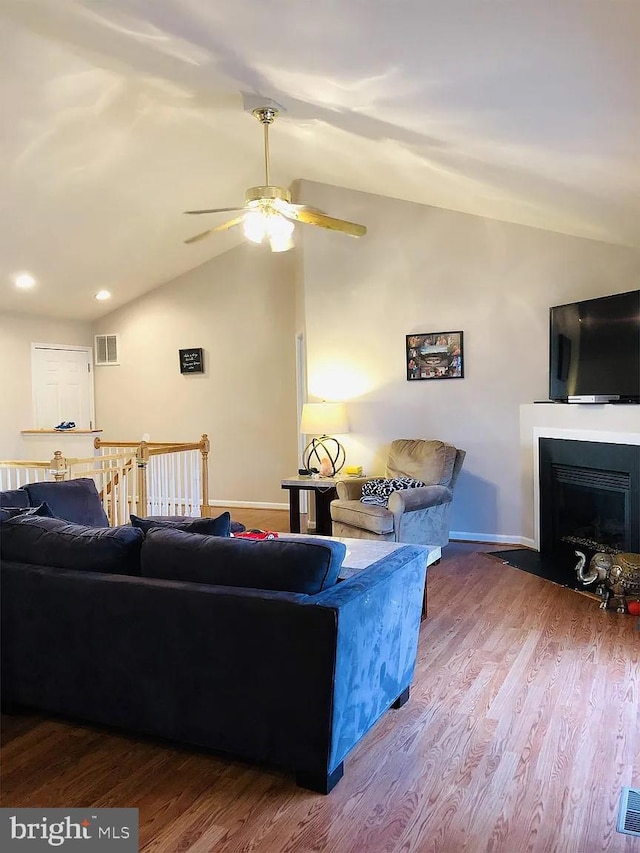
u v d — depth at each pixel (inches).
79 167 200.8
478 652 129.9
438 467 204.7
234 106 163.0
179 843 74.7
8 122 169.9
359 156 178.7
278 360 299.0
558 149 125.9
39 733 101.7
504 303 215.3
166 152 207.3
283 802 82.7
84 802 82.8
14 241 229.8
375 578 95.9
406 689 109.7
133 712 96.5
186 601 90.7
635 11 74.6
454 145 141.7
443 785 85.7
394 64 107.3
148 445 235.3
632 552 169.0
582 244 202.2
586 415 184.1
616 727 100.0
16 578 104.4
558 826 77.1
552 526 201.9
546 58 91.0
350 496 209.8
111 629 96.7
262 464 304.8
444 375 224.4
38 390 306.0
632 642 133.8
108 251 262.8
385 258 231.1
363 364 235.9
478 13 84.0
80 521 165.6
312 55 113.8
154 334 322.0
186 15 112.7
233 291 305.4
